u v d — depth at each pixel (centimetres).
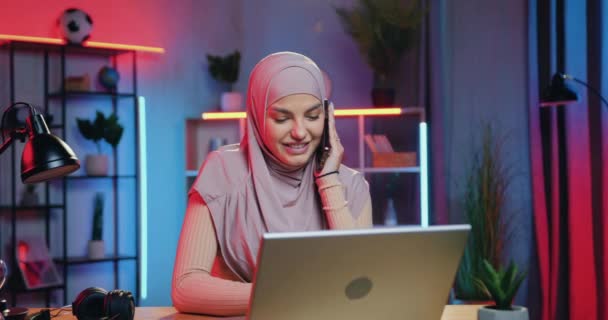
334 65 580
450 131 505
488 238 457
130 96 527
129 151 546
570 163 425
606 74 406
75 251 523
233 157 212
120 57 543
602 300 413
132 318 182
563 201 446
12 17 497
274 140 201
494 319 165
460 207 496
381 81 535
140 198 538
